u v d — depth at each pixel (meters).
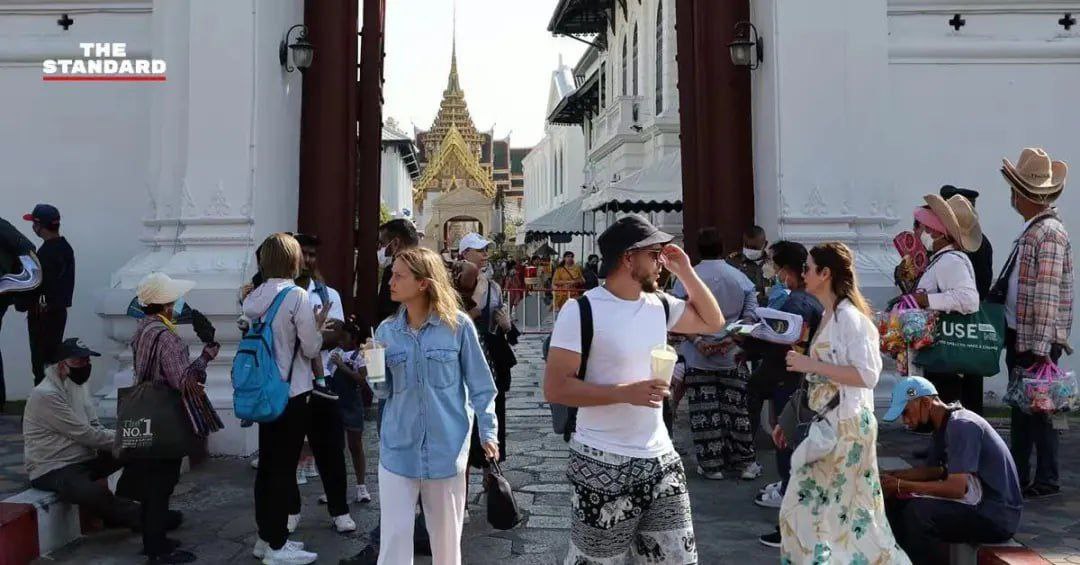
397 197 59.12
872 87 8.52
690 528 3.39
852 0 8.49
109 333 7.97
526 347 17.66
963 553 4.61
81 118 9.33
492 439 4.11
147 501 4.98
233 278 7.68
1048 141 9.38
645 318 3.39
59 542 5.25
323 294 5.98
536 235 33.69
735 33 8.90
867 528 3.89
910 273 6.59
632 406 3.31
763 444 7.92
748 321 6.54
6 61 9.34
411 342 4.09
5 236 7.22
